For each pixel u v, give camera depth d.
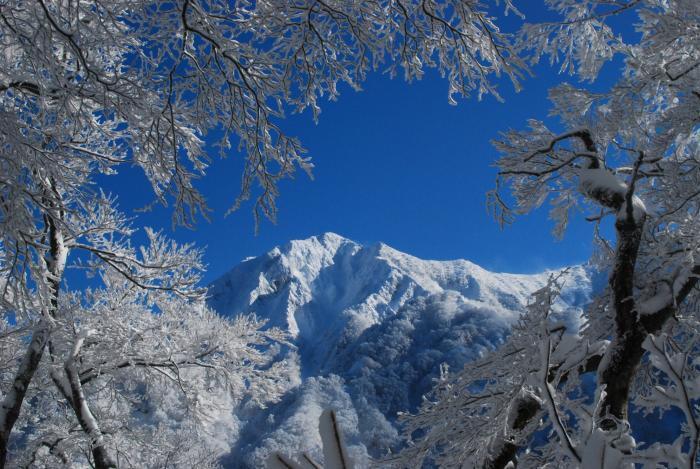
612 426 4.01
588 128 5.76
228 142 5.16
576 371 4.17
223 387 9.52
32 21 3.79
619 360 4.31
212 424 9.85
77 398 7.94
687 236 4.35
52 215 3.88
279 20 4.50
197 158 4.92
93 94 4.12
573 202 6.75
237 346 9.59
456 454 4.96
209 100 4.77
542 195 6.57
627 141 6.07
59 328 6.65
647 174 5.41
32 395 8.91
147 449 9.58
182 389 9.23
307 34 4.64
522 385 4.38
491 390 4.71
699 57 5.46
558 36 6.88
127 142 4.92
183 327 9.60
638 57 5.47
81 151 6.43
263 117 4.99
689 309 5.83
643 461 2.25
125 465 9.52
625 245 4.71
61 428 9.05
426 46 4.98
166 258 8.64
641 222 4.83
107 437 8.72
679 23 5.00
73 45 3.77
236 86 4.79
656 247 4.61
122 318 8.76
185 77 4.55
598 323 5.80
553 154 6.04
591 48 7.00
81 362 8.52
